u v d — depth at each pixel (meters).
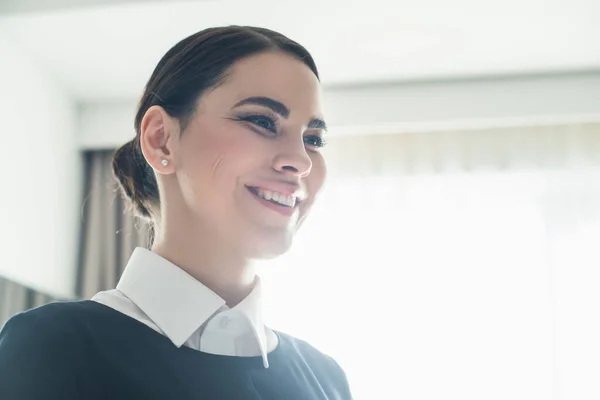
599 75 3.45
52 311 0.75
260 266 3.56
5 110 2.96
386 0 2.79
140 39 3.06
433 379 3.34
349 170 3.62
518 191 3.53
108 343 0.75
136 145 0.94
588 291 3.39
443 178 3.57
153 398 0.73
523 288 3.42
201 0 2.78
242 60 0.85
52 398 0.69
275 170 0.82
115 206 3.58
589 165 3.52
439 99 3.50
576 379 3.29
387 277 3.49
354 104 3.53
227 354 0.81
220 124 0.83
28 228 3.09
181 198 0.85
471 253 3.48
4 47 2.99
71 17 2.88
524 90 3.47
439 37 3.09
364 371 3.38
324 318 3.46
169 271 0.82
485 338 3.37
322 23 2.96
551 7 2.87
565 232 3.46
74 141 3.59
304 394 0.86
